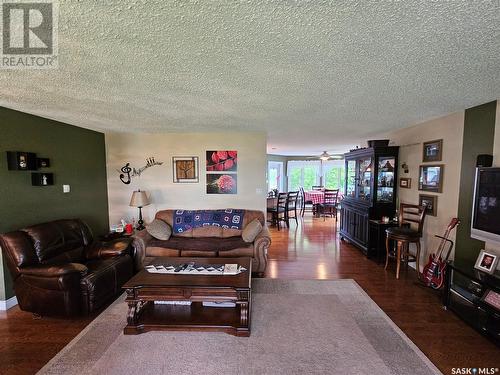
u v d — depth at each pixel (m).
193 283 2.29
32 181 2.99
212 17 1.18
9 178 2.72
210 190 4.61
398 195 4.23
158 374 1.79
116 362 1.90
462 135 2.92
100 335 2.22
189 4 1.08
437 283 2.92
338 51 1.51
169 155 4.59
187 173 4.60
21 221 2.86
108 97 2.39
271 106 2.74
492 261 2.33
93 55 1.55
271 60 1.63
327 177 10.11
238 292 2.23
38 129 3.12
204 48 1.47
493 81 1.99
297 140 5.68
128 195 4.62
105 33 1.31
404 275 3.54
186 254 3.57
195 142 4.58
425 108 2.81
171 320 2.29
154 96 2.37
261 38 1.37
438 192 3.31
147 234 3.81
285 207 6.75
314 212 8.59
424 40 1.39
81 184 3.90
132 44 1.42
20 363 1.90
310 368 1.84
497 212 2.30
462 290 2.49
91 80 1.95
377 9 1.12
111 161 4.58
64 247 2.91
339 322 2.41
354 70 1.79
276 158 9.93
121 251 3.13
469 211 2.81
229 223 4.10
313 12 1.14
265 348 2.05
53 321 2.46
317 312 2.59
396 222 4.00
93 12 1.14
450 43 1.42
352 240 4.86
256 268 3.53
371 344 2.10
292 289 3.12
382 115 3.17
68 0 1.06
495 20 1.19
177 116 3.21
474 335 2.22
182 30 1.29
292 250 4.71
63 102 2.54
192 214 4.19
